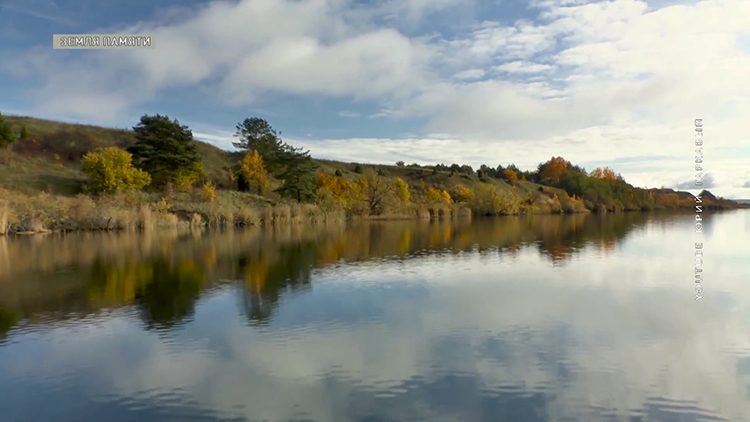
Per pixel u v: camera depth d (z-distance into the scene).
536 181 111.00
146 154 46.00
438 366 7.03
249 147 74.62
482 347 7.85
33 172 45.94
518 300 11.15
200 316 9.86
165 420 5.51
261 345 8.02
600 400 5.93
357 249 21.56
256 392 6.20
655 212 74.19
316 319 9.57
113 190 39.50
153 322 9.45
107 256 18.95
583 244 23.41
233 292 12.13
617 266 16.22
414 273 14.92
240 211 40.19
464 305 10.69
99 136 71.62
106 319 9.71
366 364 7.11
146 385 6.47
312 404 5.84
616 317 9.66
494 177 106.38
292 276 14.44
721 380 6.52
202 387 6.38
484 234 30.17
